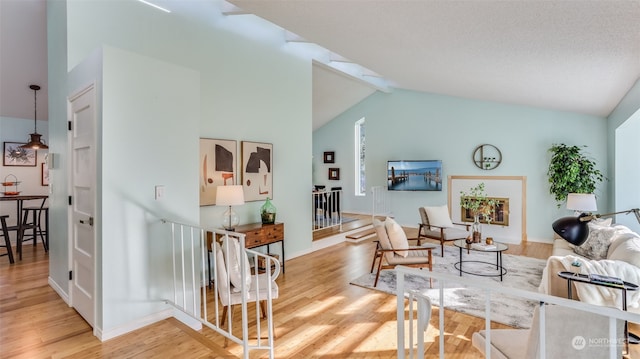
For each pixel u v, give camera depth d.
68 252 3.09
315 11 2.62
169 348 2.42
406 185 7.73
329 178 9.50
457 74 4.37
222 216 4.29
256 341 2.66
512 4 1.96
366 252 5.60
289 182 5.28
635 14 1.85
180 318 2.94
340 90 7.87
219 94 4.27
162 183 2.84
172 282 2.91
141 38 3.55
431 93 7.59
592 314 1.34
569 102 4.92
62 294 3.30
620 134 4.88
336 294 3.69
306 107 5.63
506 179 6.63
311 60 5.75
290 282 4.08
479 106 6.95
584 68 3.08
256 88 4.76
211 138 4.15
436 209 5.70
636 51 2.50
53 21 3.43
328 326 2.94
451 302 3.44
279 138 5.11
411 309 1.59
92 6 3.21
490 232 6.77
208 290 3.86
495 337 1.91
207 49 4.15
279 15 2.83
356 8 2.43
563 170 5.56
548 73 3.43
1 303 3.17
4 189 5.83
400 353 1.53
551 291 2.71
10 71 4.62
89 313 2.72
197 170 3.11
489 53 3.07
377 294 3.69
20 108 5.64
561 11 1.95
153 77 2.78
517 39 2.57
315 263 4.93
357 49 3.69
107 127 2.50
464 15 2.27
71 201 3.06
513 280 4.15
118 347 2.41
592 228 3.92
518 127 6.50
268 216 4.53
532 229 6.37
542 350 1.23
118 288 2.57
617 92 3.96
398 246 3.89
